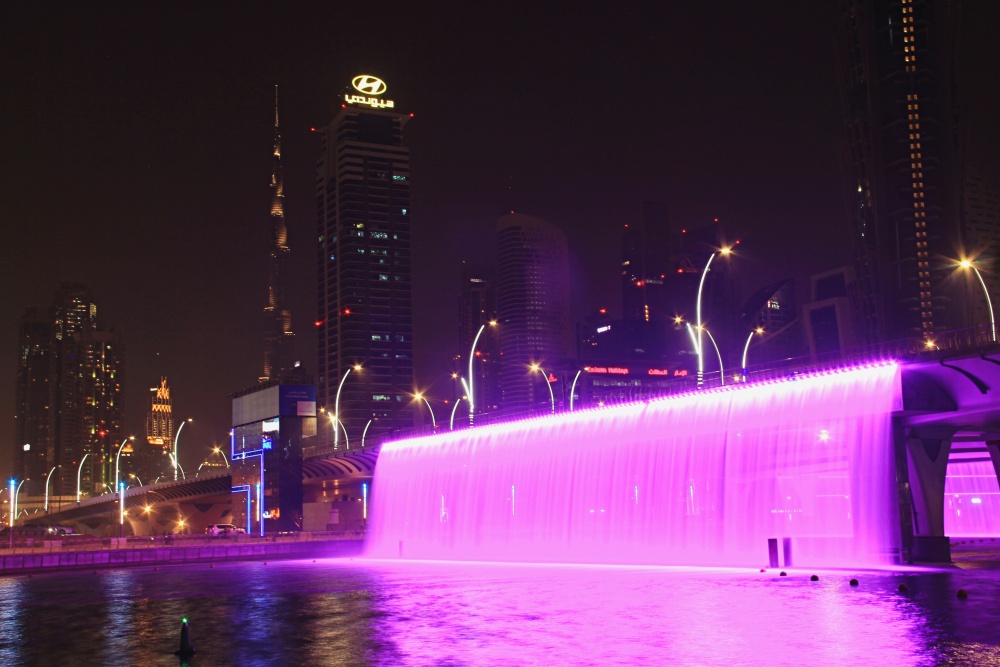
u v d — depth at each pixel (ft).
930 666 91.66
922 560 209.26
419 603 171.01
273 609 167.43
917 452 216.33
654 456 317.63
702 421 287.48
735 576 206.28
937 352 198.29
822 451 261.44
